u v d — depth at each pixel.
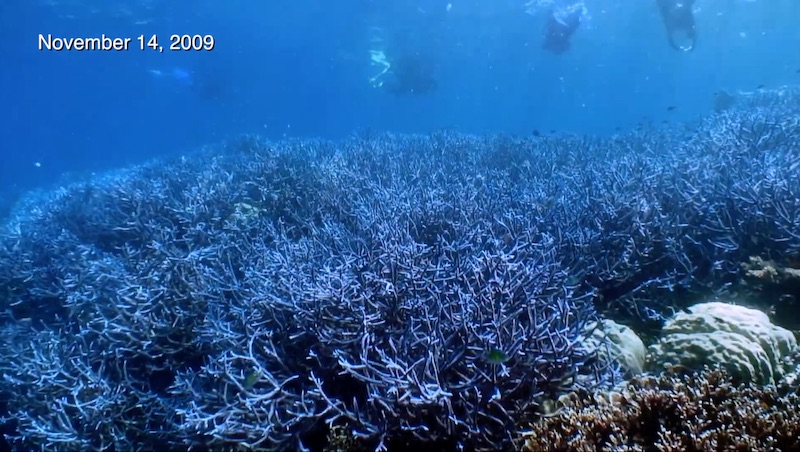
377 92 62.81
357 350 3.47
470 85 60.00
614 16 32.53
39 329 6.07
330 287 3.83
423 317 3.65
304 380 3.69
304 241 5.50
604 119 87.94
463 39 36.38
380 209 5.97
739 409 2.68
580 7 29.80
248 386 3.36
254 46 38.88
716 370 3.05
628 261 4.76
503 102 81.69
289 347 3.90
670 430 2.73
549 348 3.31
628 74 58.97
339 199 6.90
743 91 17.72
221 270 5.57
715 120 10.57
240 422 3.45
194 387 4.12
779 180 4.98
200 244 6.41
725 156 6.63
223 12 30.69
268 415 3.35
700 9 34.72
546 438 2.88
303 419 3.41
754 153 6.65
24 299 6.41
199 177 8.34
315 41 37.19
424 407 3.07
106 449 4.09
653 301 4.60
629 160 7.45
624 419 2.82
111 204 8.07
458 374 3.25
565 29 20.53
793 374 3.17
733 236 4.86
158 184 8.52
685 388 2.94
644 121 14.74
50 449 4.05
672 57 49.78
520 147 10.69
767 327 3.60
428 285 4.00
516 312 3.41
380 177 8.04
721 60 58.97
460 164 9.02
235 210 7.21
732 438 2.53
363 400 3.44
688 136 9.80
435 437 3.06
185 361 4.67
